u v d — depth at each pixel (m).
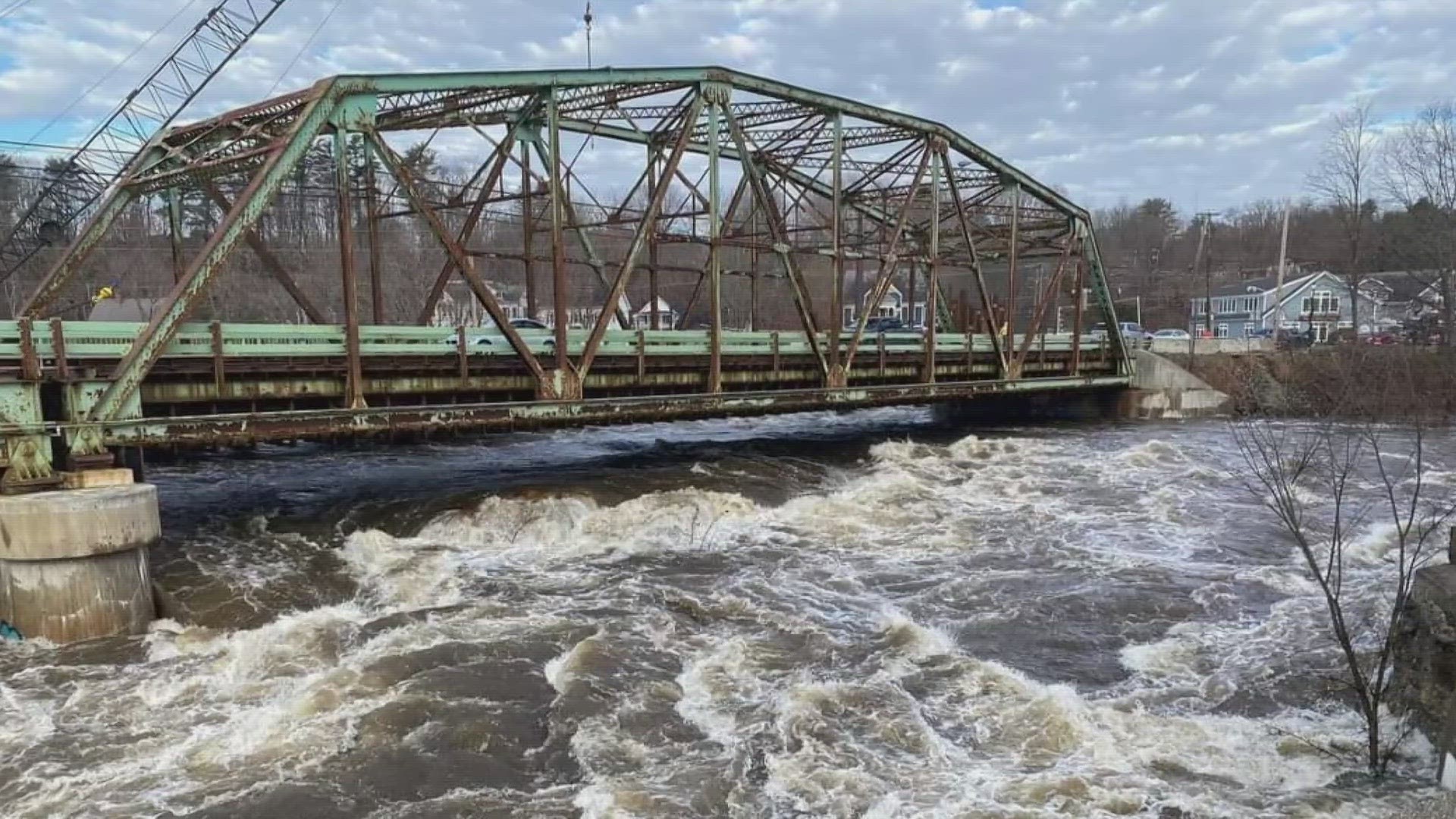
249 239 20.98
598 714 9.41
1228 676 10.66
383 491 20.44
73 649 11.30
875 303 28.66
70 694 9.95
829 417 44.81
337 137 16.22
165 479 22.50
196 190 23.61
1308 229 119.00
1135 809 7.54
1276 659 11.12
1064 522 19.55
